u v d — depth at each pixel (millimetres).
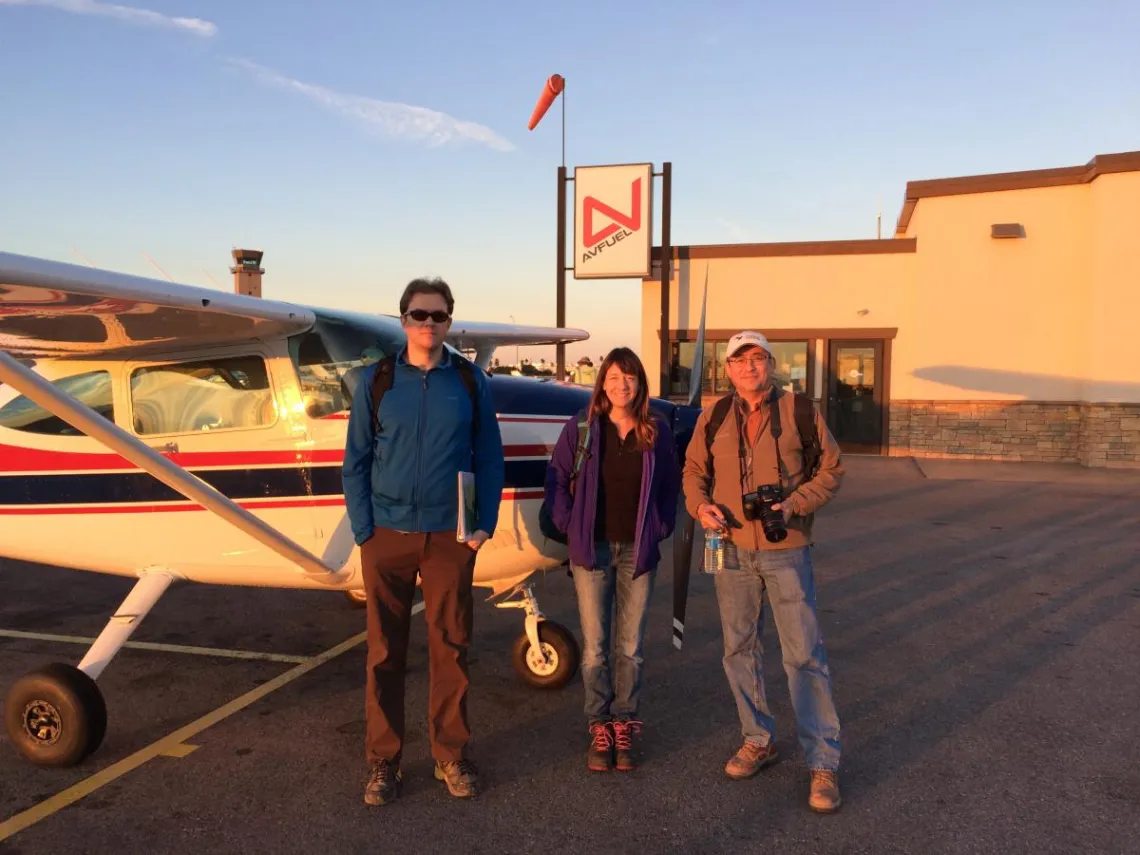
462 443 2545
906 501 8102
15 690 2781
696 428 2730
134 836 2355
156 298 2453
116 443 2469
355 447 2561
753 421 2580
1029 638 4059
